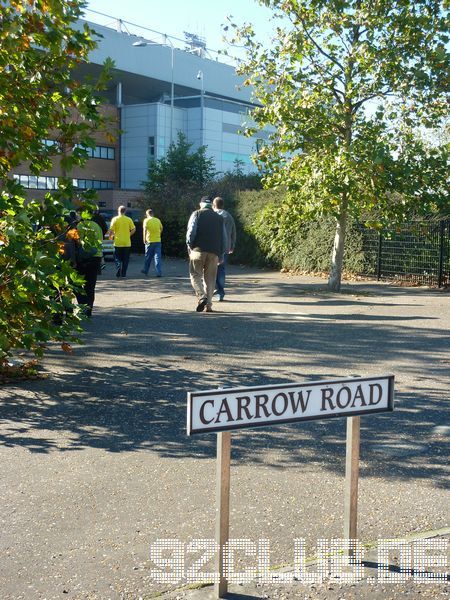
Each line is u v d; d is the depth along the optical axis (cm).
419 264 1944
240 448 582
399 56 1537
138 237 3353
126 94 7475
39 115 765
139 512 454
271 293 1697
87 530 428
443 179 1608
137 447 580
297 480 512
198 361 905
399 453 572
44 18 748
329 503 470
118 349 978
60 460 548
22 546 407
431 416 675
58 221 753
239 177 3412
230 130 7312
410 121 1606
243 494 485
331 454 568
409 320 1260
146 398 727
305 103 1575
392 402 366
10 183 740
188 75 7269
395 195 1753
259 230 2509
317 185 1584
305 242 2302
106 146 6800
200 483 504
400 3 1548
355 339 1066
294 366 879
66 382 791
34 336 778
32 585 363
